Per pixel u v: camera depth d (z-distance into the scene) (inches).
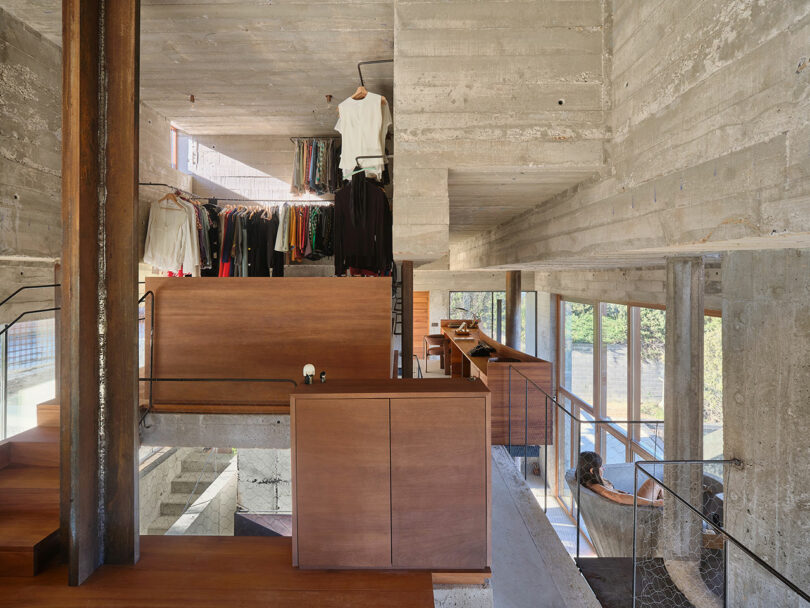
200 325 145.2
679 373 133.9
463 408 92.9
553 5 105.2
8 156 134.3
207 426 142.6
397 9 106.3
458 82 106.2
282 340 144.4
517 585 121.2
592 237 113.1
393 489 92.7
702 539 141.8
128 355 97.0
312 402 92.3
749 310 109.7
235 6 141.2
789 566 99.8
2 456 127.1
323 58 173.5
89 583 89.7
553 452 343.0
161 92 205.9
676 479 133.1
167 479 284.5
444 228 106.6
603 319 275.0
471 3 106.0
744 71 64.2
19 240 138.1
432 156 106.3
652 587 122.8
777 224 58.7
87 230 93.4
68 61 91.1
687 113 77.0
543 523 152.9
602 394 275.0
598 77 105.0
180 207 208.8
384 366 143.5
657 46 85.8
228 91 205.3
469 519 93.1
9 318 176.4
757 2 61.6
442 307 437.4
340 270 169.2
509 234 198.1
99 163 96.7
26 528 99.7
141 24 150.7
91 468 93.5
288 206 219.0
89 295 94.0
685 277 132.2
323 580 90.0
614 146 103.0
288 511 284.7
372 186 168.2
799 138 55.1
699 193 73.9
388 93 209.0
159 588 88.2
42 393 195.6
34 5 131.6
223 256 221.0
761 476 106.7
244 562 96.3
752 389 109.1
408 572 92.2
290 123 247.8
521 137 105.6
